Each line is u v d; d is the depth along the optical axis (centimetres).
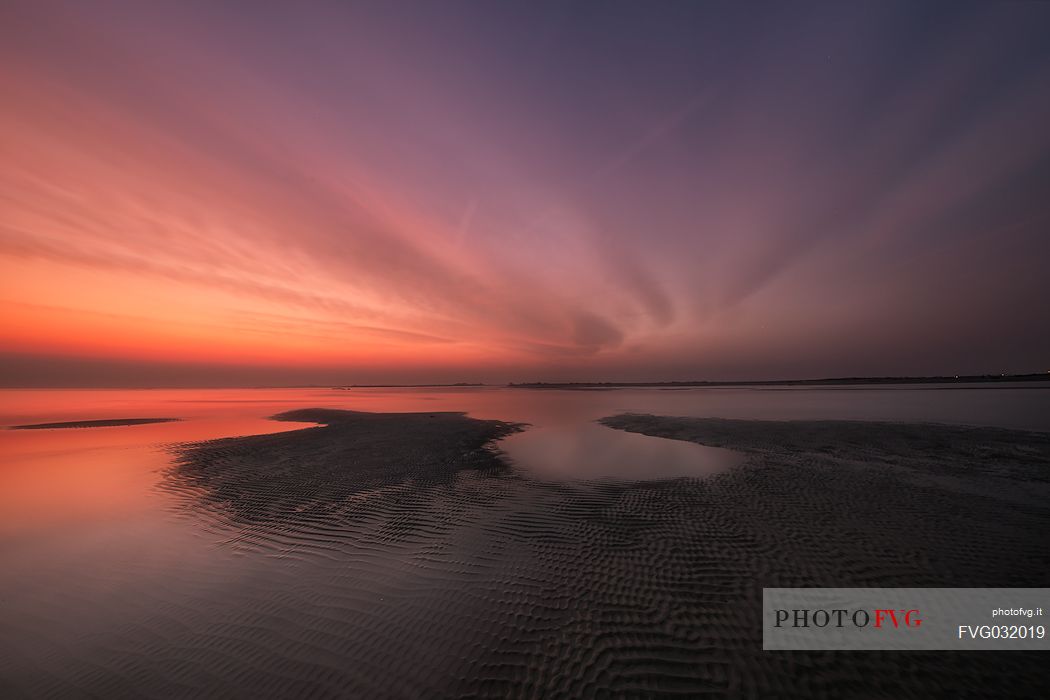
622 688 361
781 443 1495
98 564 593
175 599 503
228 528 730
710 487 948
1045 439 1459
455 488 970
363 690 360
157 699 351
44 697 354
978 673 368
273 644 420
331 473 1121
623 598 496
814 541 642
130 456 1348
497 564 588
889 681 363
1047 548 601
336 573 566
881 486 929
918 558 577
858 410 2692
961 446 1363
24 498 899
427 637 430
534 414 2892
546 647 413
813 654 398
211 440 1675
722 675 375
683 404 3684
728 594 501
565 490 947
